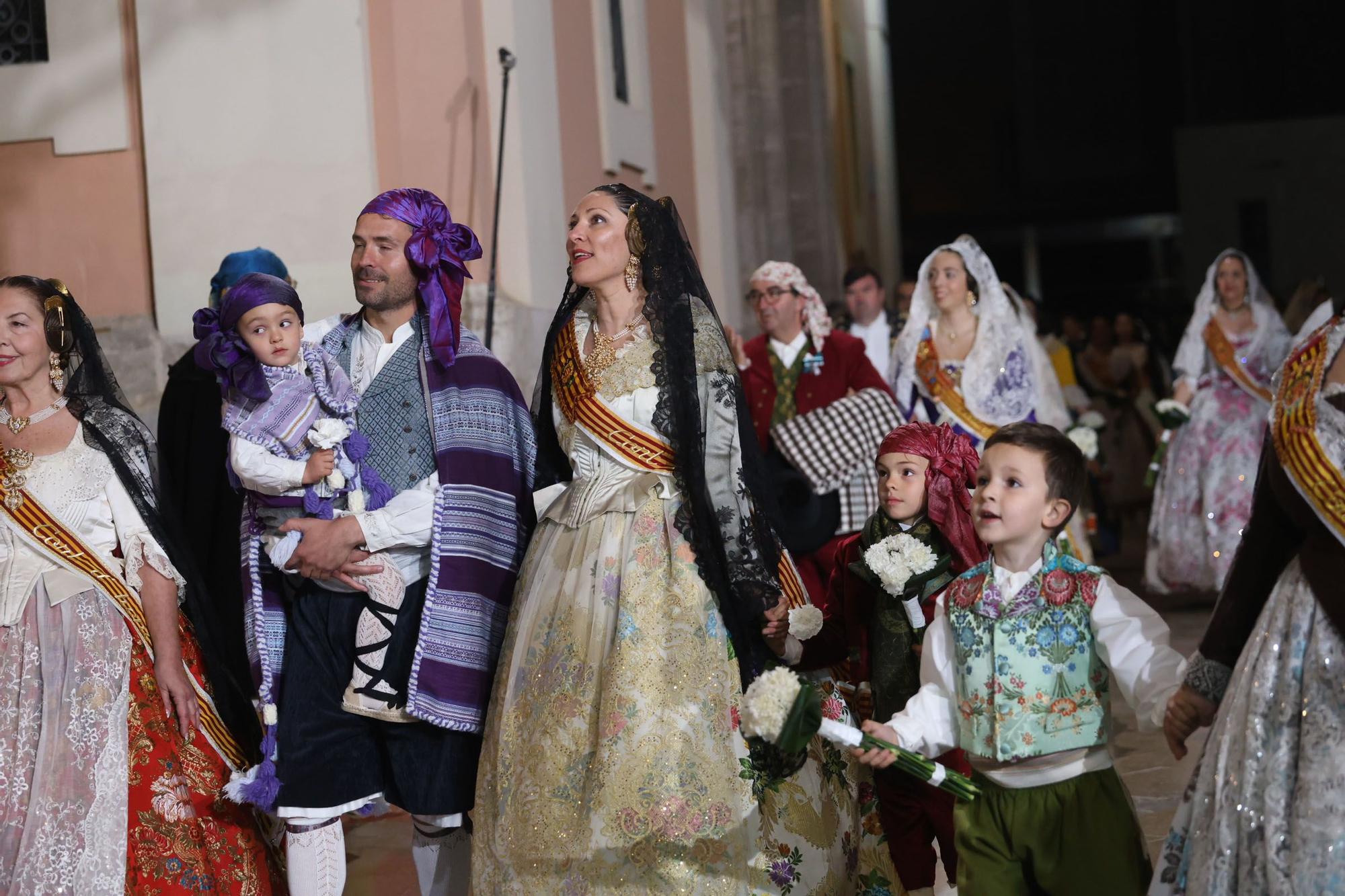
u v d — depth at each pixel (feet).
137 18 23.35
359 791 12.57
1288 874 8.96
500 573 12.75
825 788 12.21
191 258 23.32
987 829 10.80
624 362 12.20
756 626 11.93
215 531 15.75
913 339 22.58
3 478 12.57
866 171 72.43
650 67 36.19
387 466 12.67
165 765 12.41
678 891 11.08
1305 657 9.24
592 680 11.58
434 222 12.84
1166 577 30.55
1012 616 10.68
